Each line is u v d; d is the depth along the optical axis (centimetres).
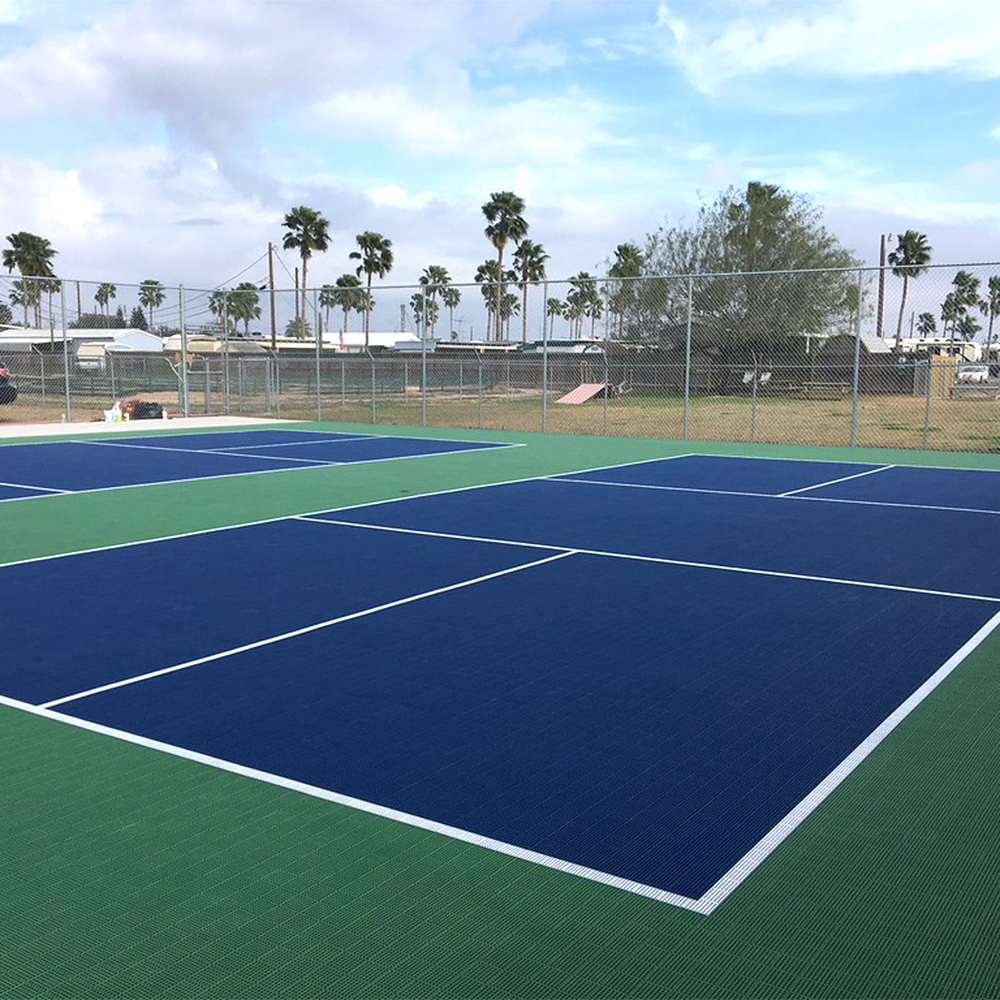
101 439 2230
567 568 868
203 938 312
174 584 807
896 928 317
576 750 465
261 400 3475
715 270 4547
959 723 502
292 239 6375
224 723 499
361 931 315
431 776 436
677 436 2431
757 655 614
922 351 3478
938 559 913
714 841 376
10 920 322
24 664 594
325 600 752
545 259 6919
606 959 300
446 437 2334
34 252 6362
